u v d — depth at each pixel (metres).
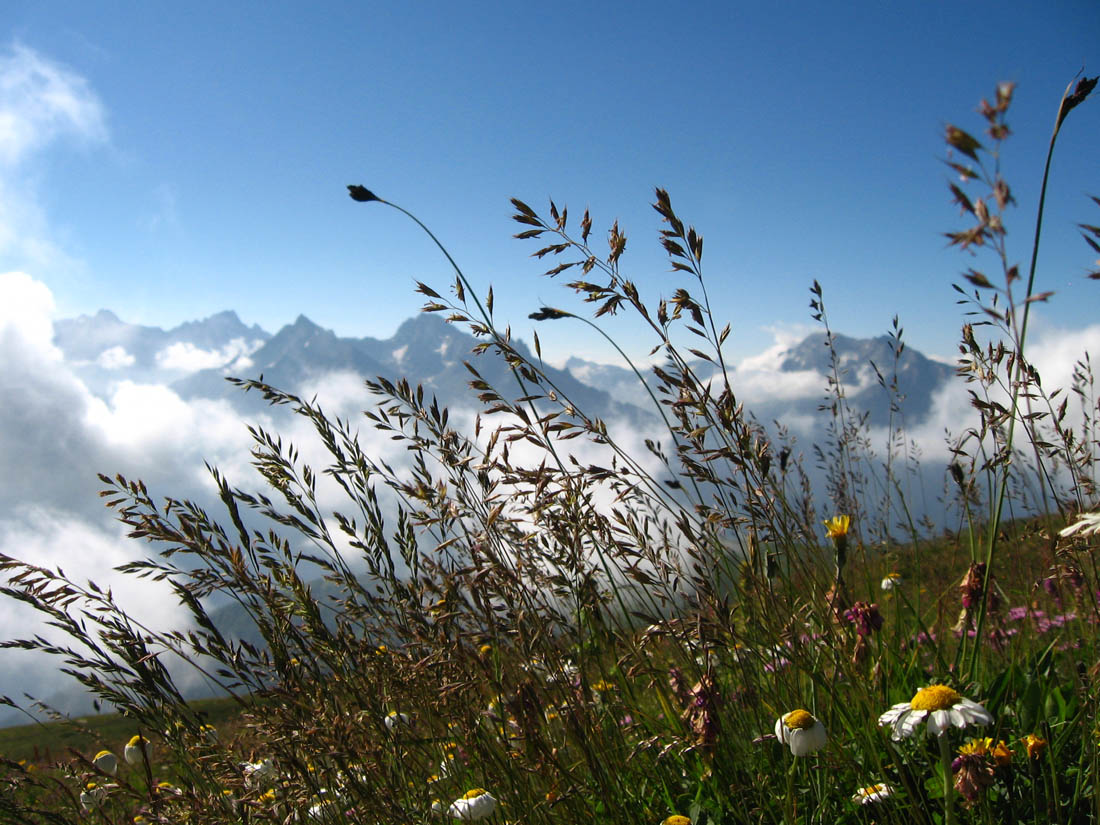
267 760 0.51
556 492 0.47
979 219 0.26
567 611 0.49
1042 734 0.47
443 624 0.48
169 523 0.48
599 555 0.49
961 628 0.56
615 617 0.50
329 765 0.48
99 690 0.48
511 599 0.48
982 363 0.46
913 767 0.46
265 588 0.49
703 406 0.46
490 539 0.49
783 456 0.52
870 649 0.49
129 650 0.47
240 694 0.50
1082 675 0.46
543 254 0.48
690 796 0.50
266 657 0.49
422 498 0.50
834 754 0.47
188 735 0.49
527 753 0.48
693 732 0.48
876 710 0.48
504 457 0.48
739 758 0.50
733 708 0.52
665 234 0.46
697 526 0.47
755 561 0.46
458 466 0.50
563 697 0.47
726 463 0.46
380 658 0.50
